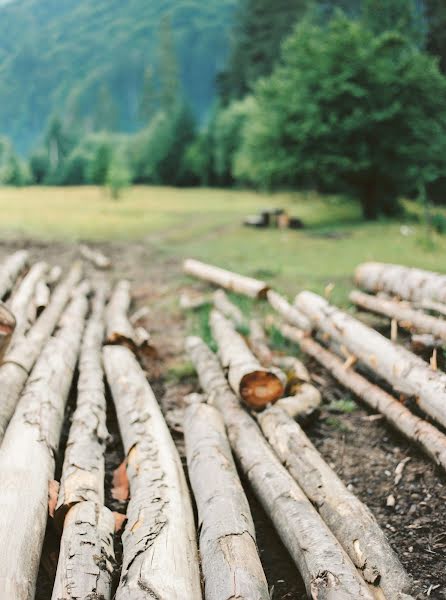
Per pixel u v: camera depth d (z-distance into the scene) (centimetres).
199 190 4434
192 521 339
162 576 272
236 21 6372
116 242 1823
